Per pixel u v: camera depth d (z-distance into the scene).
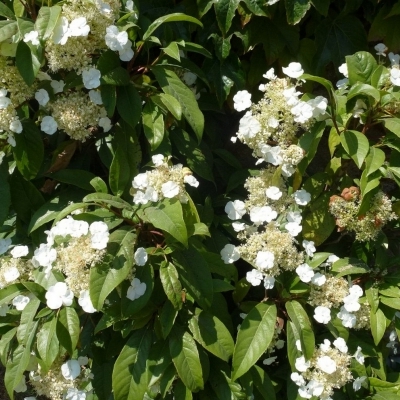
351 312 0.80
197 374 0.73
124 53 0.76
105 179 0.88
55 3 0.76
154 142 0.77
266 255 0.74
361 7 0.96
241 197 0.92
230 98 0.95
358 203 0.80
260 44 0.93
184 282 0.73
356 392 0.83
